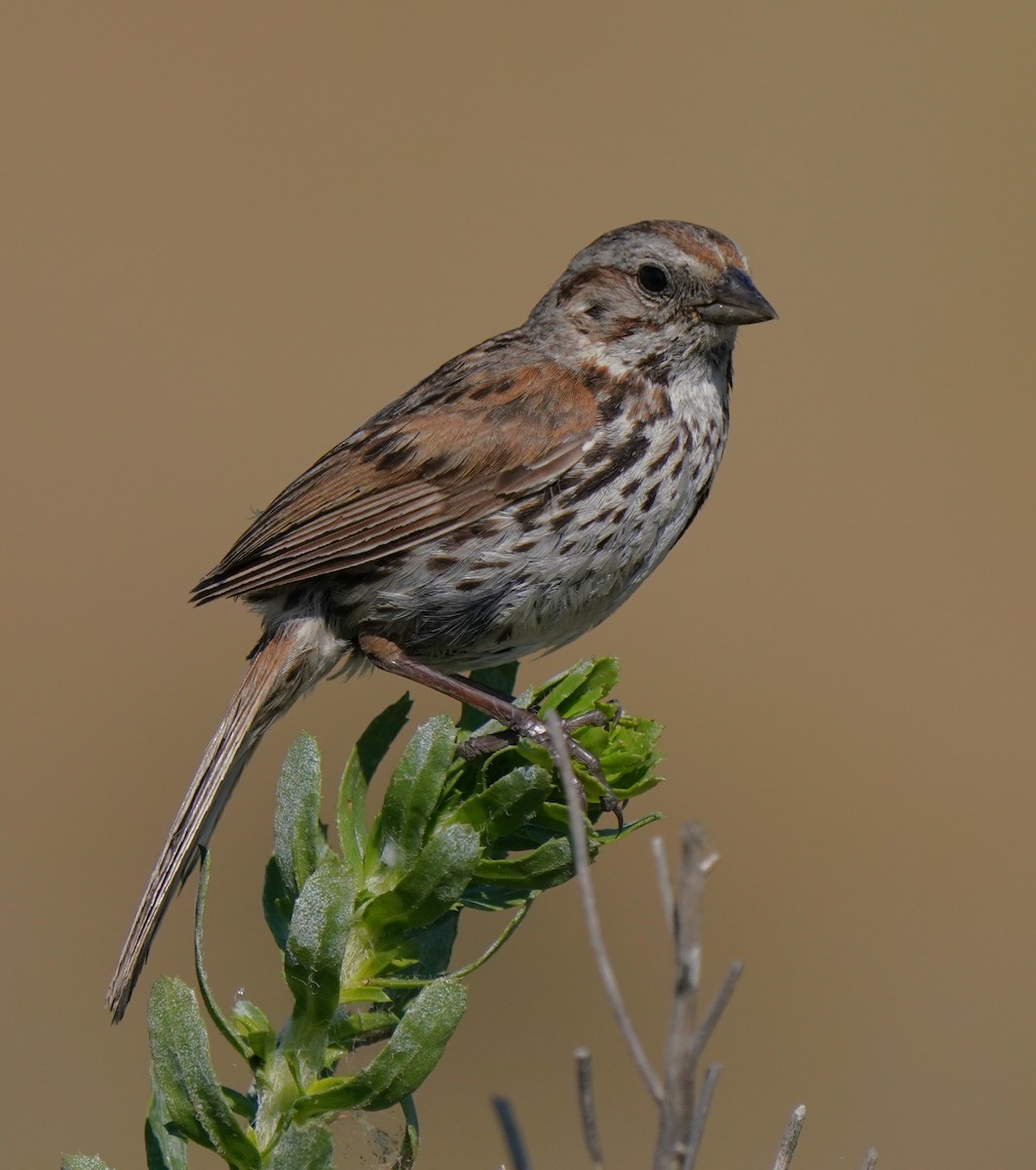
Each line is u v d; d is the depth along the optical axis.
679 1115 3.45
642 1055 3.52
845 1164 14.13
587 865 3.78
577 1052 3.44
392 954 5.49
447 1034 4.88
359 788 5.75
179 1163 4.99
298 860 5.35
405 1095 4.91
